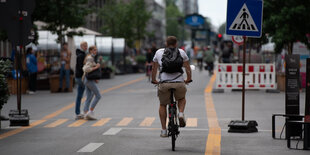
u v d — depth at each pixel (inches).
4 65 1111.0
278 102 1708.9
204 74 3590.1
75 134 1050.1
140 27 5620.1
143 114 1413.6
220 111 1470.2
